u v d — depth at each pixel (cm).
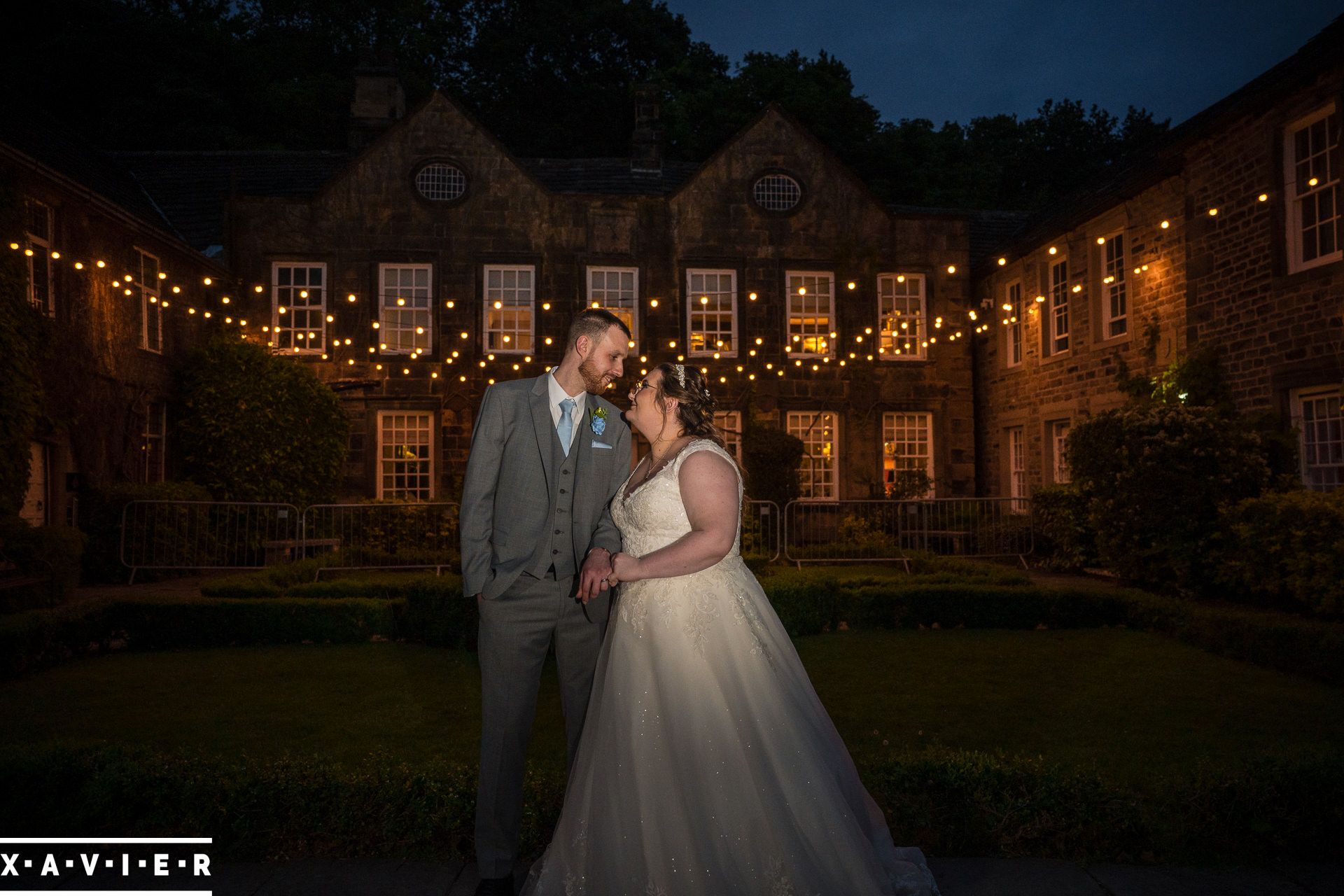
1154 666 597
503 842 271
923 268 1781
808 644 688
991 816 302
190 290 1482
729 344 1750
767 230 1756
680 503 263
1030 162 4253
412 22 3572
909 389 1772
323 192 1664
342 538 1216
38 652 602
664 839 244
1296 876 285
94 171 1529
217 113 2744
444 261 1684
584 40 3544
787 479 1609
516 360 1686
